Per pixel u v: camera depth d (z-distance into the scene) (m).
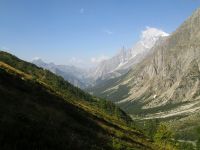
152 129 141.00
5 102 35.56
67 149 25.78
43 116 37.91
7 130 23.55
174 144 109.31
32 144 23.11
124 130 82.19
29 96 48.03
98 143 38.38
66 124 40.72
